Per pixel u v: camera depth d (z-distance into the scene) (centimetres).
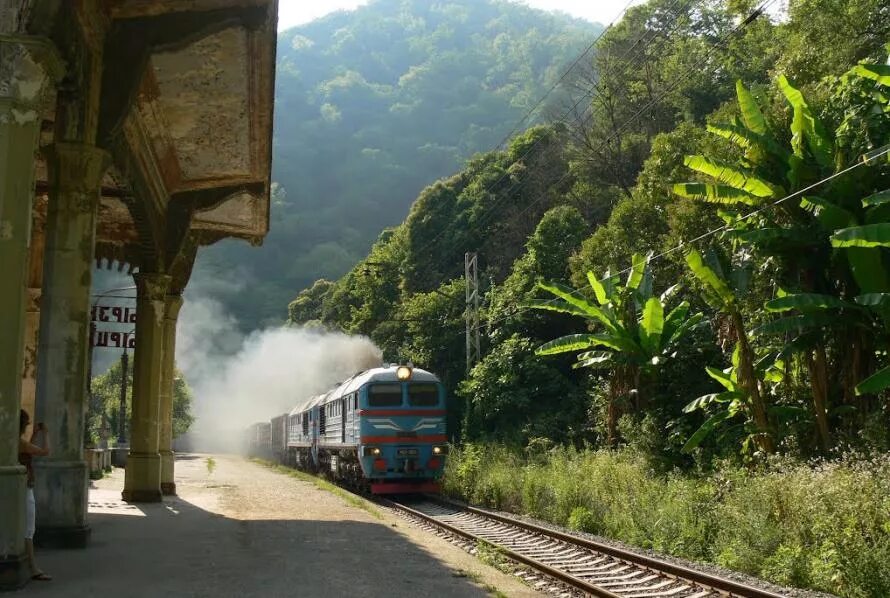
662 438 1992
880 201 1316
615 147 4097
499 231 4316
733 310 1711
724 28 4400
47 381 984
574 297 2095
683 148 2688
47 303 991
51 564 890
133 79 1056
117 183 1268
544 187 4309
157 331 1648
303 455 3319
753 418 1723
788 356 1631
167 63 1191
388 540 1212
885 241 1288
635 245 2683
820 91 1892
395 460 2120
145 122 1348
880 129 1544
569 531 1548
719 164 1658
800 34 2177
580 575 1065
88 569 865
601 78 4388
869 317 1552
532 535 1445
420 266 4644
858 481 1130
